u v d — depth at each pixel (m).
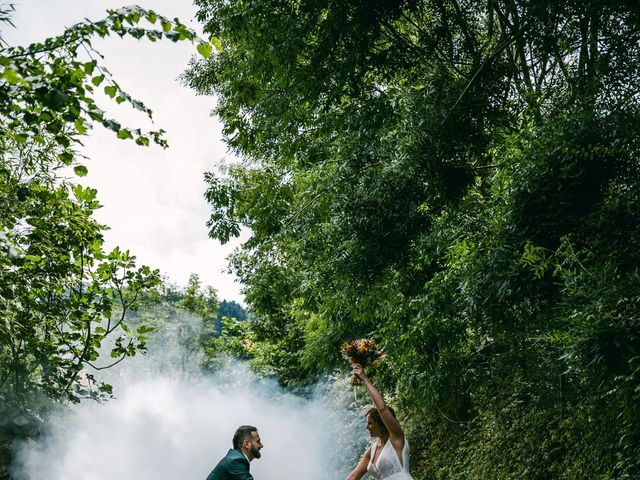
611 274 4.90
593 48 7.12
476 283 6.78
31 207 7.08
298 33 8.70
